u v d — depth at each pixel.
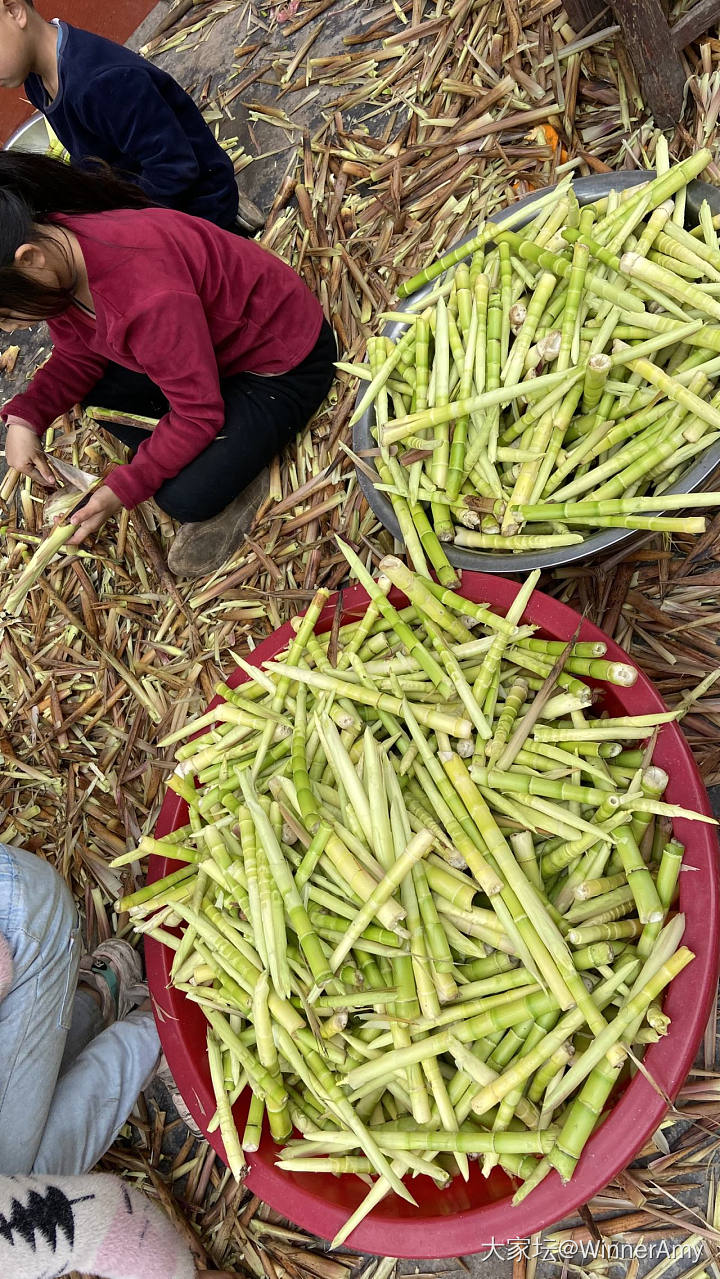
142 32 2.86
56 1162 1.34
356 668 1.39
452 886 1.20
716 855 1.11
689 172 1.41
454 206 1.94
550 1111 1.11
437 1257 1.08
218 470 1.72
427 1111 1.15
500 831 1.20
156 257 1.46
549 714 1.29
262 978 1.20
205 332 1.52
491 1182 1.16
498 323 1.48
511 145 1.95
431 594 1.38
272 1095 1.20
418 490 1.49
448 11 2.11
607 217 1.46
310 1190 1.19
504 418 1.52
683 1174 1.31
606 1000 1.12
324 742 1.32
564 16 1.92
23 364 2.40
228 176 1.99
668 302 1.38
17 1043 1.31
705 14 1.62
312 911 1.27
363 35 2.26
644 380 1.40
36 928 1.36
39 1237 1.14
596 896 1.19
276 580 1.85
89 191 1.51
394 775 1.29
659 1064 1.05
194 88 2.56
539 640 1.35
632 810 1.15
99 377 1.87
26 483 2.17
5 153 1.42
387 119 2.14
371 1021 1.20
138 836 1.78
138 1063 1.49
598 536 1.32
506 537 1.40
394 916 1.15
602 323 1.43
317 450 1.92
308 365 1.80
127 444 1.99
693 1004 1.06
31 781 1.90
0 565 2.12
